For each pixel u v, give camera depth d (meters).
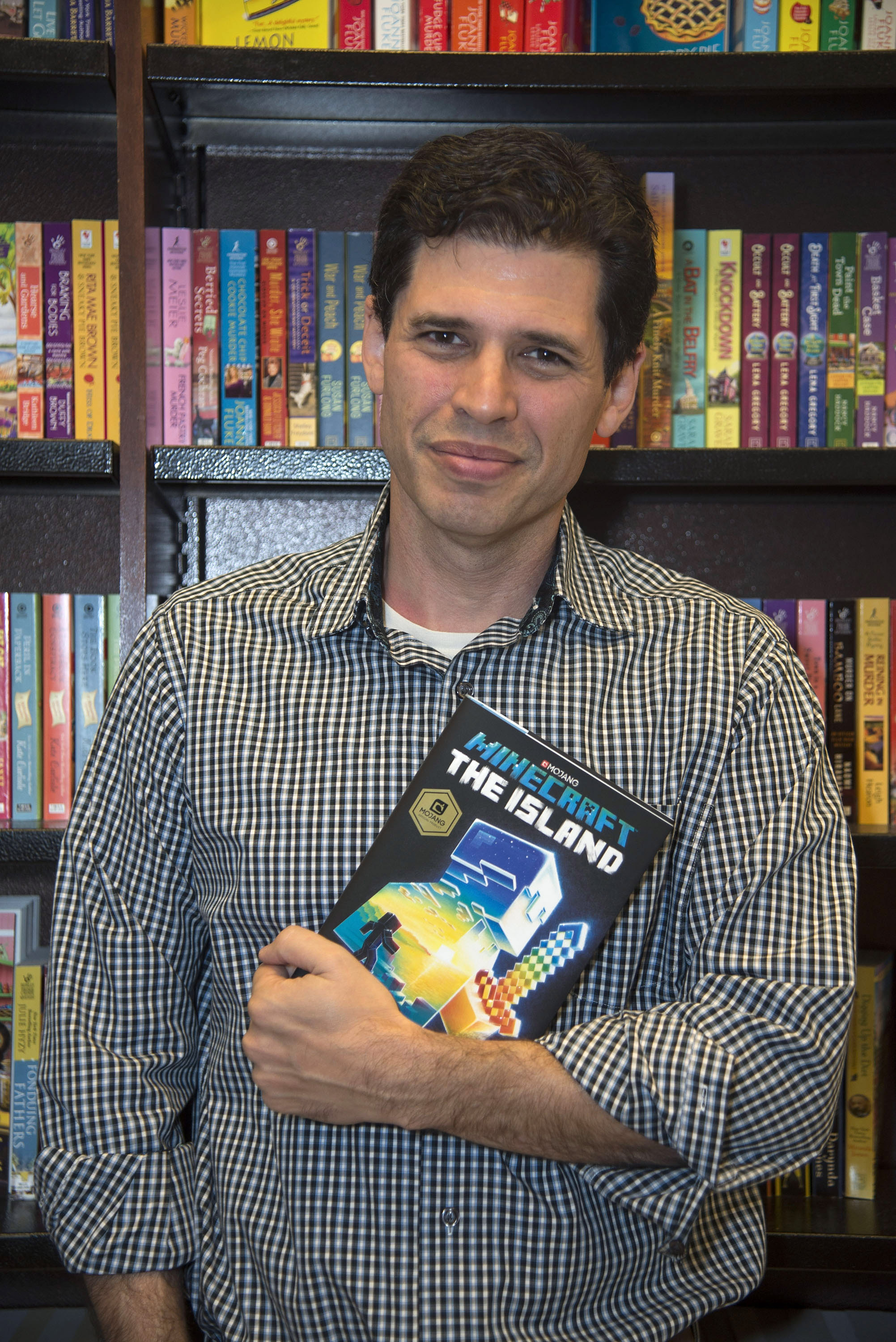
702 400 1.30
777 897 0.78
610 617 0.88
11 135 1.45
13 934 1.26
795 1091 0.74
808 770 0.83
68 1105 0.83
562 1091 0.73
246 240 1.29
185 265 1.28
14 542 1.48
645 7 1.27
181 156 1.47
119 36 1.18
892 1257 1.17
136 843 0.88
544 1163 0.78
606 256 0.82
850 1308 1.28
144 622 1.16
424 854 0.77
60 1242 0.82
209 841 0.86
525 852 0.77
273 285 1.29
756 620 0.90
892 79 1.21
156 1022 0.87
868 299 1.30
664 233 1.29
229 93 1.29
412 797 0.78
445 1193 0.78
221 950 0.85
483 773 0.78
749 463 1.21
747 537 1.51
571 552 0.93
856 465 1.21
